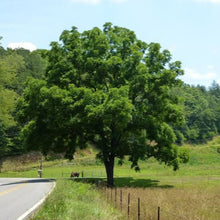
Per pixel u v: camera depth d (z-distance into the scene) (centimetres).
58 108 3194
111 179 3678
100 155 3875
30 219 1104
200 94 17975
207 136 14062
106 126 3462
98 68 3466
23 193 2188
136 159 3606
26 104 3572
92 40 3647
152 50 3741
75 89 3200
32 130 3747
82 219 1135
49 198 1476
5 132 7938
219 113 15900
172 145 3706
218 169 6981
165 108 3609
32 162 7775
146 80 3475
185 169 7131
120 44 3716
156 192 2388
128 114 2983
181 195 2178
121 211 1452
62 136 3794
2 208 1445
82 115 3150
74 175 5319
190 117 14338
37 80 3522
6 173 6438
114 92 3053
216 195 2259
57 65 3594
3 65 5862
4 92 5919
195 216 1280
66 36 3788
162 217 1251
